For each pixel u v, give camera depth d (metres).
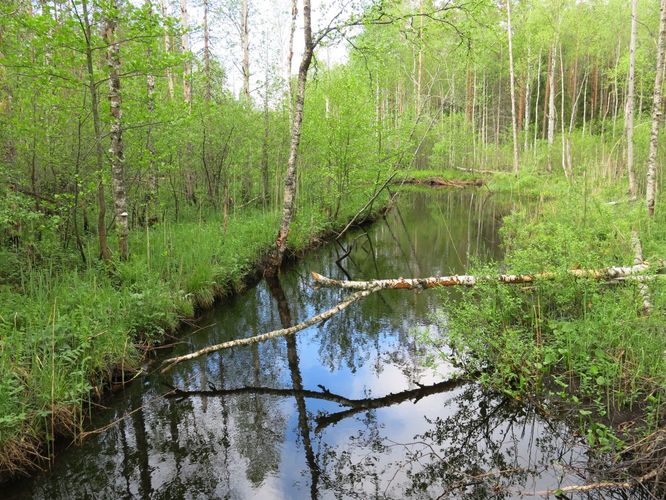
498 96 39.75
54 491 3.81
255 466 4.16
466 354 5.73
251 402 5.30
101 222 6.91
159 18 6.08
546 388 4.64
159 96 8.55
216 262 8.61
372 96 14.10
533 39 27.47
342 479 3.95
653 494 3.17
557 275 5.41
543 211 13.05
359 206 16.39
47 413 3.99
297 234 11.80
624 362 4.48
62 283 5.90
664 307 4.83
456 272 10.37
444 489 3.73
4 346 4.29
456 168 35.94
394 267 11.18
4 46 5.95
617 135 26.28
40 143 6.76
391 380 5.71
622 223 8.82
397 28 10.12
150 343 6.18
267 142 13.58
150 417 4.93
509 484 3.64
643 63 22.00
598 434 3.86
